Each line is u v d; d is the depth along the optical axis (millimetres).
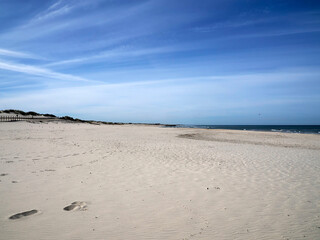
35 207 3949
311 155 11211
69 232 3145
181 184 5641
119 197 4605
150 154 10227
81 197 4520
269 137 24828
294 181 6180
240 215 3924
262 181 6109
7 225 3258
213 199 4656
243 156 10398
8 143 11938
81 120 68938
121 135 22375
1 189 4773
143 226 3410
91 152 10086
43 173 6195
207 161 8852
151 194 4852
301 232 3375
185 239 3062
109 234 3139
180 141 17953
